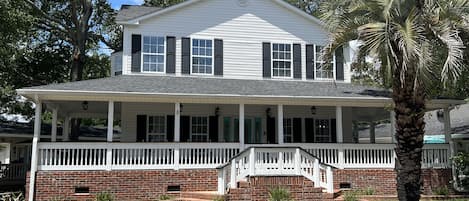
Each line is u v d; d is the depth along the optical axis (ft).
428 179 60.44
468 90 67.10
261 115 71.46
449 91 65.41
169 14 69.15
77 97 54.13
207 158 57.57
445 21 39.63
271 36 71.87
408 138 39.32
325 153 59.93
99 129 113.09
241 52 70.54
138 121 67.51
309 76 71.97
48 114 129.59
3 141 87.56
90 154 54.03
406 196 39.19
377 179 59.88
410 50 37.14
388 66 39.93
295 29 72.74
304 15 72.84
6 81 89.25
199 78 67.97
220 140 69.62
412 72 38.70
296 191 48.19
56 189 52.47
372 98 59.82
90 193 53.26
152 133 67.97
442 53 40.75
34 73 98.12
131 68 66.95
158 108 68.54
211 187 56.54
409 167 39.24
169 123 68.28
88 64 118.21
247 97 57.26
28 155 95.09
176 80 65.00
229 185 50.39
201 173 56.65
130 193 54.24
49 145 53.06
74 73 89.66
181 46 68.85
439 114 90.38
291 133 72.28
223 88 61.00
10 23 72.18
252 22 71.61
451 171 61.11
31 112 101.76
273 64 71.31
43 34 99.60
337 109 61.41
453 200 54.60
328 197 48.52
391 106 57.62
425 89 39.63
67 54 100.89
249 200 47.34
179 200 51.37
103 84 58.29
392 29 38.91
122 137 67.05
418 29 38.63
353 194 54.49
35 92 52.03
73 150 53.67
